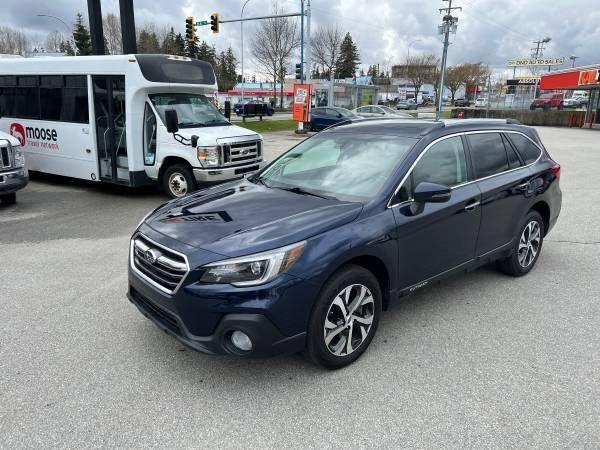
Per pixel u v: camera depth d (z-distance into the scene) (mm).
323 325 3264
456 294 4828
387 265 3598
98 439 2812
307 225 3268
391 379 3391
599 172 13078
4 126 11203
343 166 4184
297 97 24453
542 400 3166
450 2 43969
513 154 4969
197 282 3047
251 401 3154
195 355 3697
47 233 7035
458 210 4102
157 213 3910
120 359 3641
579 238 6809
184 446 2762
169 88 9562
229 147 8984
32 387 3289
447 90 93375
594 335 4039
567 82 34469
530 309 4504
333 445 2768
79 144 9977
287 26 48031
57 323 4211
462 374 3459
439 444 2773
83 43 67688
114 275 5352
